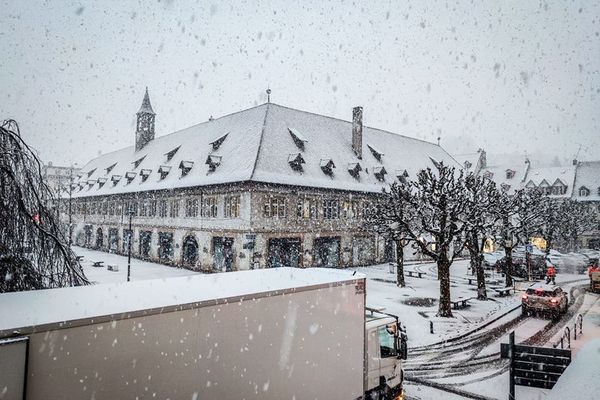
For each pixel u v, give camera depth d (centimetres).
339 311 753
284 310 650
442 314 1877
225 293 595
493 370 1223
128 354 477
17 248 905
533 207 3086
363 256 3856
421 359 1331
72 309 483
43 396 417
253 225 2936
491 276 3247
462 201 1853
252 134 3409
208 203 3341
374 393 860
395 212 2038
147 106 5272
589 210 5516
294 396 664
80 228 5647
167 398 507
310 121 3912
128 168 4959
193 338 536
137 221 4266
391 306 2092
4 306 493
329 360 730
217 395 559
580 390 604
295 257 3241
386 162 4322
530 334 1602
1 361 390
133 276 2962
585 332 1612
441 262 1897
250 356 599
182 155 4031
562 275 3328
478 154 6662
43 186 1014
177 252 3628
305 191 3294
